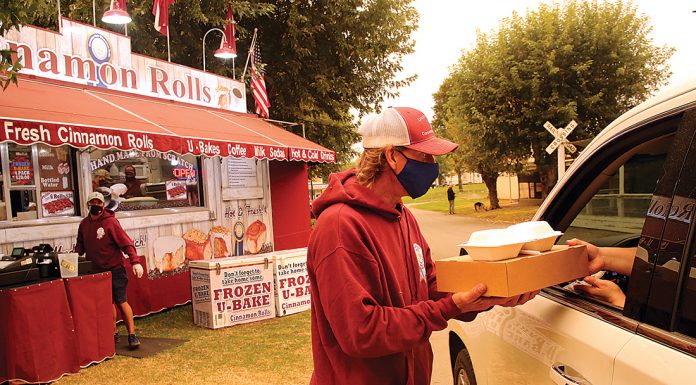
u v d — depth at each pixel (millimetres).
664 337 1426
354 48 15281
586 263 1945
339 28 14719
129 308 5844
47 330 4719
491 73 20969
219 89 9320
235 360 5324
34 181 6270
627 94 19906
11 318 4461
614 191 2570
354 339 1610
